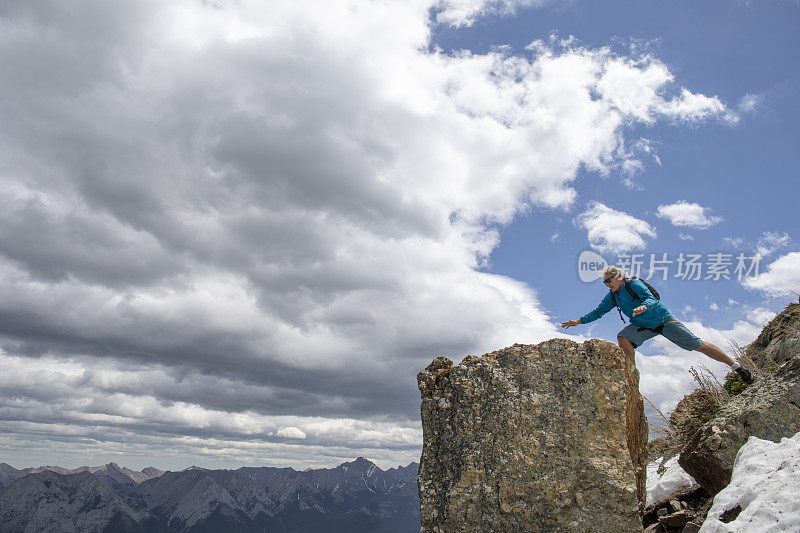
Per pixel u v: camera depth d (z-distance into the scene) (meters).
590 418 5.23
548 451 5.14
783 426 6.14
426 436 5.88
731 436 6.29
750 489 4.59
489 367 5.88
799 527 3.77
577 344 5.68
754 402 6.61
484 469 5.26
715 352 7.03
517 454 5.18
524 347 5.92
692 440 6.90
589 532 4.72
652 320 6.95
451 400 5.88
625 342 7.13
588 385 5.39
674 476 7.75
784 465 4.70
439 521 5.25
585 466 4.99
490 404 5.60
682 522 5.95
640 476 6.11
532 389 5.54
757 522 4.04
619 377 5.42
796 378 6.57
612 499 4.82
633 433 5.98
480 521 5.05
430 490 5.45
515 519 4.94
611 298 7.29
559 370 5.58
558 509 4.86
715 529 4.26
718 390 9.35
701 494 6.86
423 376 6.36
